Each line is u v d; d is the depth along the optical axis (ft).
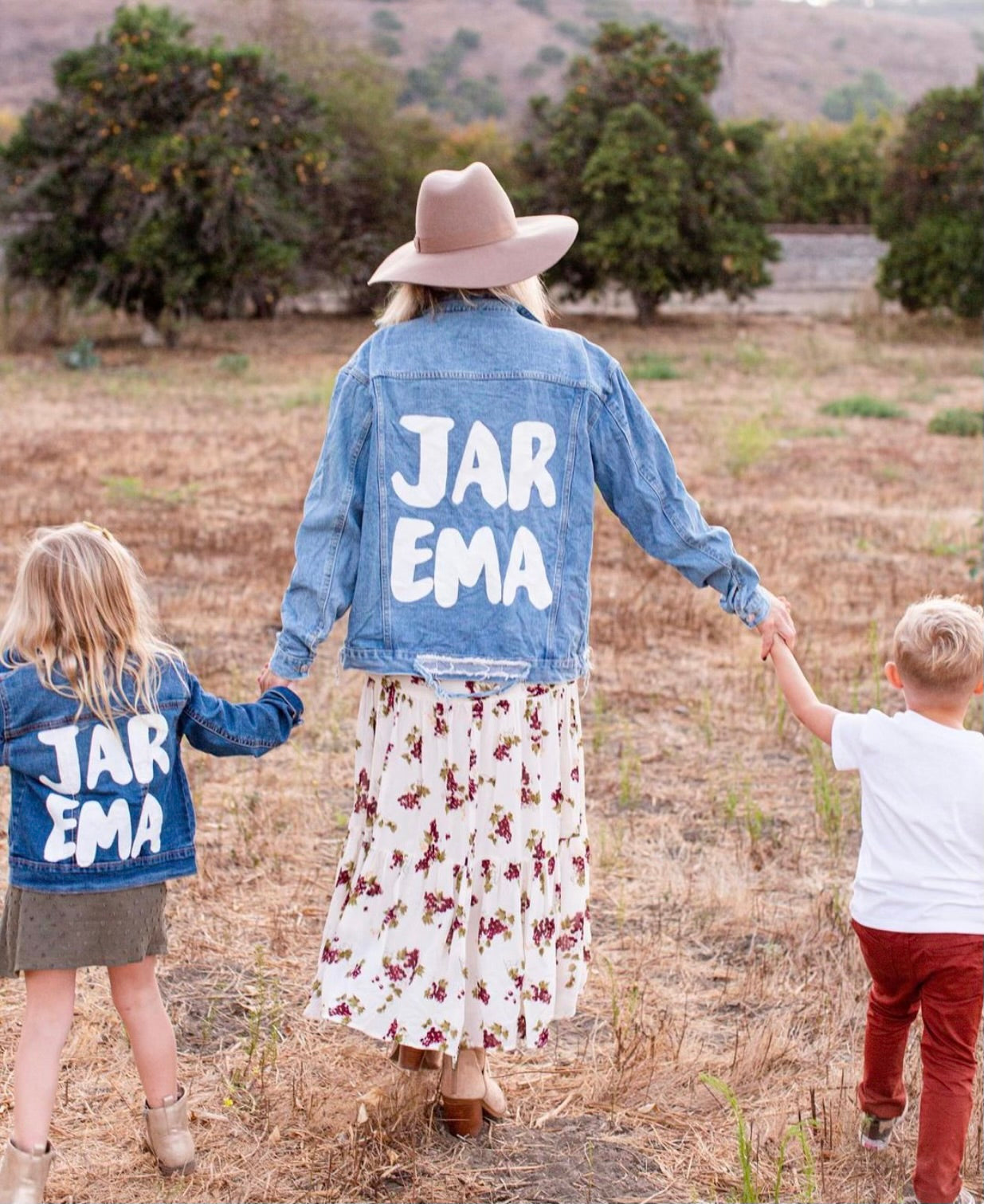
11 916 8.86
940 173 88.63
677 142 89.20
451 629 9.14
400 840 9.25
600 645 23.63
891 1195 9.48
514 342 9.48
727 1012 11.97
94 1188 9.37
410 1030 9.12
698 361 75.61
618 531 33.76
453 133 127.34
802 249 112.68
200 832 15.40
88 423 49.44
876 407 55.21
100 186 74.84
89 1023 11.35
